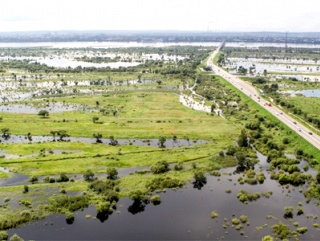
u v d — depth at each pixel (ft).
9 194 440.45
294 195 452.76
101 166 534.37
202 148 612.70
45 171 511.40
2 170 515.09
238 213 409.69
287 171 520.42
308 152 582.35
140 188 465.06
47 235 366.43
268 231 374.22
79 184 473.26
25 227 378.73
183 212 411.95
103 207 404.77
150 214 407.85
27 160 545.85
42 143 628.69
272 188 472.44
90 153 580.30
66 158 558.56
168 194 455.22
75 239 360.48
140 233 371.35
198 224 387.14
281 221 392.68
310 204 429.79
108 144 631.97
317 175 485.56
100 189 454.81
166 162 534.78
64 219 394.73
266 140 632.79
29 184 474.08
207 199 442.09
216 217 400.67
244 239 360.69
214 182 489.67
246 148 608.60
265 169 534.78
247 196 444.14
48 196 439.22
